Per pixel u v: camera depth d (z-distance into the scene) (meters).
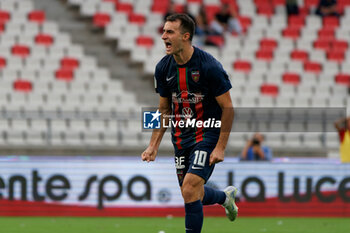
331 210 28.98
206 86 13.93
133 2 52.28
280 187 28.89
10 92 41.19
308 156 39.38
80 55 45.72
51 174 28.03
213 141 14.09
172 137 14.81
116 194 28.23
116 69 46.72
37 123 38.88
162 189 28.55
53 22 49.16
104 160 28.23
